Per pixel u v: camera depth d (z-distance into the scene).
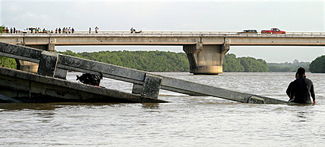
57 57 34.28
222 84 92.38
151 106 32.97
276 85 86.88
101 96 34.78
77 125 22.84
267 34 196.50
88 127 22.30
